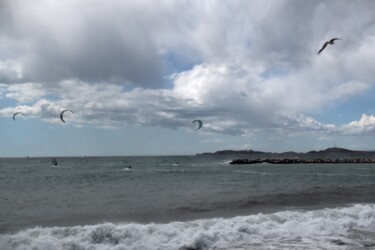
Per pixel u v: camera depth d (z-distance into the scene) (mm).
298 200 23094
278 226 14594
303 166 92312
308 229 14445
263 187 33375
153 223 15453
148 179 46094
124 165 104812
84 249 11859
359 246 12492
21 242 11711
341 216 16625
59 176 53000
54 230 12867
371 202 22484
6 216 17844
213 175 54969
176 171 68438
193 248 12305
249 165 100625
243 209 19594
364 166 91125
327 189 30703
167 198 24734
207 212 18641
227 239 13062
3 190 31500
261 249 12086
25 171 70062
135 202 22734
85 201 23500
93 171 69625
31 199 24766
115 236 12641
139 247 12148
